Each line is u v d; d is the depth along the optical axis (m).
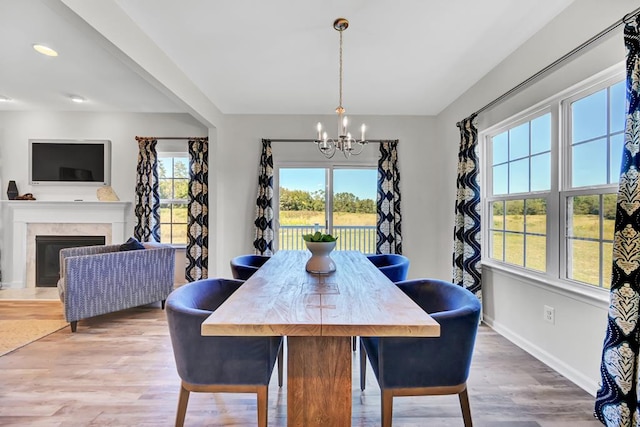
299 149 4.19
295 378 1.25
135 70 2.28
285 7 1.97
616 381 1.47
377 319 1.14
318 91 3.36
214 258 3.92
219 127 3.98
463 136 3.12
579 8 1.89
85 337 2.67
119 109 4.19
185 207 4.48
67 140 4.26
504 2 1.93
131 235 4.32
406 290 1.92
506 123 2.71
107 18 1.86
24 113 4.25
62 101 3.86
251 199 4.16
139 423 1.61
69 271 2.73
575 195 2.04
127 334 2.74
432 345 1.36
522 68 2.41
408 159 4.17
